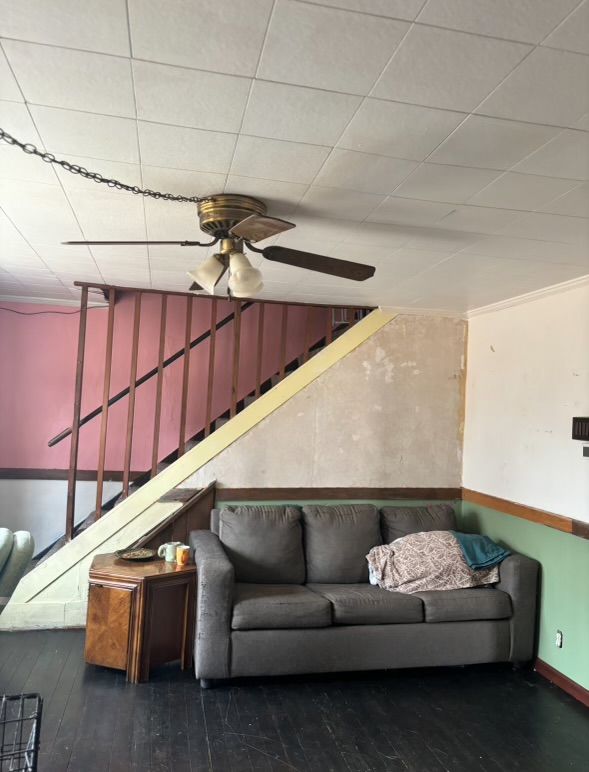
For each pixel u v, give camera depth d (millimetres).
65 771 2346
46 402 5012
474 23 1236
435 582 3537
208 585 3107
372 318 4500
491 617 3443
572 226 2463
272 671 3156
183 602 3359
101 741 2568
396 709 2994
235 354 4348
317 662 3207
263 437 4285
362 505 4172
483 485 4312
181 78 1477
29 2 1205
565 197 2156
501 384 4137
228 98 1564
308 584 3789
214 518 3975
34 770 1575
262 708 2939
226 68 1429
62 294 4660
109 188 2215
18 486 4953
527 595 3508
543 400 3652
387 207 2320
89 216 2559
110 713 2807
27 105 1628
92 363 5078
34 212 2520
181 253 3143
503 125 1655
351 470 4430
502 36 1274
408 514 4160
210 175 2072
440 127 1681
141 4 1206
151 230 2752
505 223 2459
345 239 2754
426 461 4562
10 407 4953
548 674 3414
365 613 3299
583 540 3227
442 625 3375
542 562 3566
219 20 1251
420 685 3287
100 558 3488
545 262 3018
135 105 1615
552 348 3588
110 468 5086
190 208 2422
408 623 3354
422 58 1363
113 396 5082
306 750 2586
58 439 4926
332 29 1271
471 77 1430
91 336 5078
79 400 4000
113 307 4109
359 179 2062
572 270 3154
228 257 2318
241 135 1771
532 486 3725
